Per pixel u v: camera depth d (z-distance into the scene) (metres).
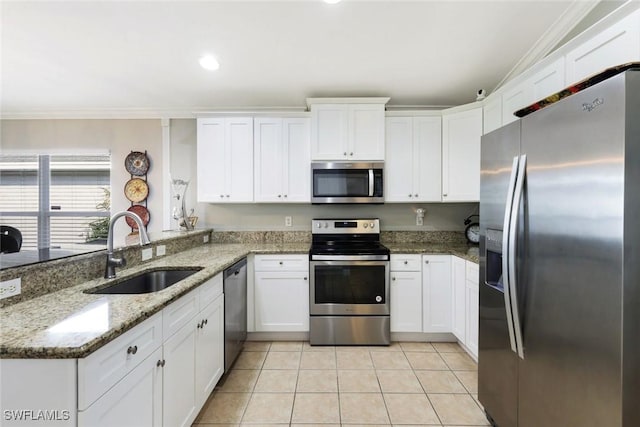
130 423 1.06
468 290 2.34
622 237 0.87
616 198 0.88
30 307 1.16
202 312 1.69
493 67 2.38
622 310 0.88
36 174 3.47
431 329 2.69
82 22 1.81
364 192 2.91
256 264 2.72
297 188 2.98
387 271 2.66
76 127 3.43
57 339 0.88
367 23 1.83
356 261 2.65
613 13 1.28
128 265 1.91
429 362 2.38
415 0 1.63
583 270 0.99
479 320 1.71
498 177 1.48
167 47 2.09
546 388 1.16
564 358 1.07
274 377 2.16
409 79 2.59
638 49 1.20
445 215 3.31
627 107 0.86
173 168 3.41
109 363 0.96
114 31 1.90
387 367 2.30
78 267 1.51
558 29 1.87
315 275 2.67
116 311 1.12
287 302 2.73
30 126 3.42
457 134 2.82
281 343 2.73
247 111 3.23
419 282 2.70
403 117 2.95
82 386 0.86
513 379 1.38
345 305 2.66
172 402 1.35
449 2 1.65
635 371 0.88
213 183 3.00
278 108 3.27
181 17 1.77
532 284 1.21
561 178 1.07
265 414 1.77
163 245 2.32
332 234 3.22
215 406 1.84
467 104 2.89
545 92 1.80
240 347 2.46
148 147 3.42
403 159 2.96
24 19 1.77
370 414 1.77
